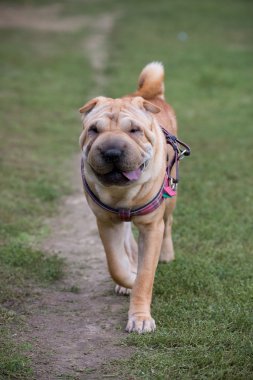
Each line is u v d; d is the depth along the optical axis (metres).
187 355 4.33
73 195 8.23
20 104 12.62
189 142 10.29
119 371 4.21
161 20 24.69
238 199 7.73
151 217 4.83
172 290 5.36
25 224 7.06
